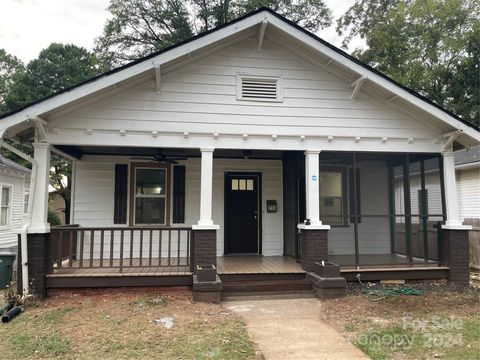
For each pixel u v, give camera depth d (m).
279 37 7.39
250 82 7.34
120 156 8.71
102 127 6.78
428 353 4.14
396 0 20.91
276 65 7.45
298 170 8.33
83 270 6.83
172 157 8.75
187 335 4.54
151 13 19.81
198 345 4.23
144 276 6.52
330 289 6.50
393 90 7.19
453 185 7.79
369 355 4.10
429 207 8.60
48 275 6.37
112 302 5.99
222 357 3.94
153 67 6.43
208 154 7.05
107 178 8.66
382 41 18.88
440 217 8.16
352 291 6.88
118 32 20.14
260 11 6.88
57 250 7.17
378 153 7.94
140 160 8.78
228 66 7.28
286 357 4.06
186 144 7.03
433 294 6.73
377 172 8.94
